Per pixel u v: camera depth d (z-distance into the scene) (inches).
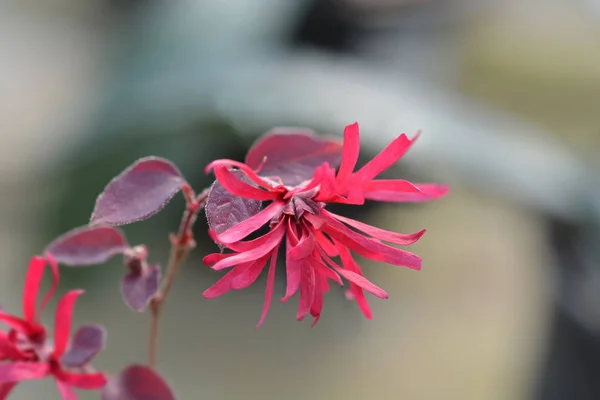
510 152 14.1
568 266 13.3
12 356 9.0
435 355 16.0
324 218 8.4
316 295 8.3
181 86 15.4
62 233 15.4
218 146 14.6
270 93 14.7
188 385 14.4
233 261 7.9
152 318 9.7
